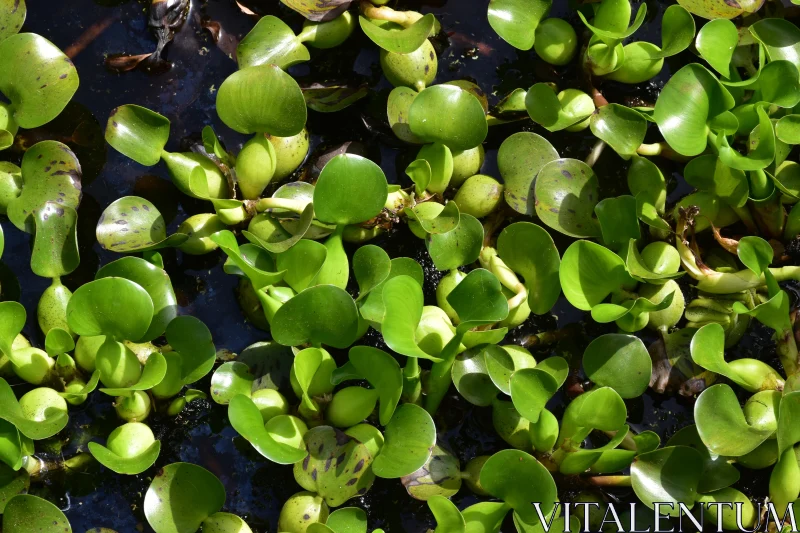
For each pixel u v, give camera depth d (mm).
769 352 1303
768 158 1262
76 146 1340
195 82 1362
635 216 1275
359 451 1222
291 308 1208
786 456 1229
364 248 1249
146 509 1214
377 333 1303
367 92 1354
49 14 1374
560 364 1243
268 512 1262
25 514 1209
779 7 1379
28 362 1247
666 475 1224
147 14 1374
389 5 1374
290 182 1329
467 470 1248
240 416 1186
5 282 1303
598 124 1300
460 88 1277
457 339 1225
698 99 1285
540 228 1264
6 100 1346
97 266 1313
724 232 1329
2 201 1295
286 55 1326
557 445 1259
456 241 1274
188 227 1290
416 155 1344
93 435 1271
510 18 1341
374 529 1255
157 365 1219
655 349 1284
